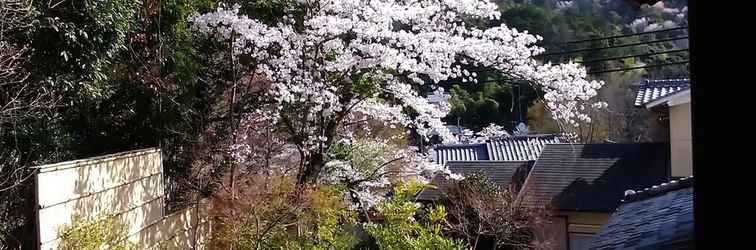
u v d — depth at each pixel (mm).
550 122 12164
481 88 11430
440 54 5336
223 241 5309
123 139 5770
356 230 6230
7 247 4242
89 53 4832
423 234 5078
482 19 5918
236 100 6289
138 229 4406
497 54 5418
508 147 12523
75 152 5449
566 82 5480
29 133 4922
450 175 6781
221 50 6090
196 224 5297
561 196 9789
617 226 3895
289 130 6133
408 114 6172
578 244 9562
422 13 5461
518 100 11961
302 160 5895
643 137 12711
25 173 4660
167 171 5863
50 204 3365
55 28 4480
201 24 5426
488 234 7930
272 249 4930
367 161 6730
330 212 5156
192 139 6074
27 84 4508
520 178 10836
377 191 6875
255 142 6219
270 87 5746
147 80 5656
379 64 5305
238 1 5906
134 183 4414
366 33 5160
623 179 9984
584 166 10516
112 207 4070
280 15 5941
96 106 5652
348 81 5715
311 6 5641
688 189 4320
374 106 5953
